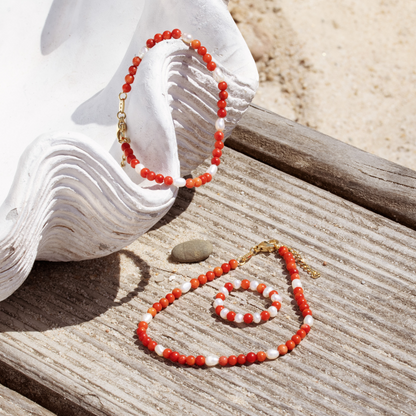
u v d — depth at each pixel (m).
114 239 0.43
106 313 0.45
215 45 0.45
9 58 0.46
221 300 0.45
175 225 0.48
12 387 0.43
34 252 0.42
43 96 0.46
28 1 0.47
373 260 0.47
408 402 0.43
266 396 0.43
